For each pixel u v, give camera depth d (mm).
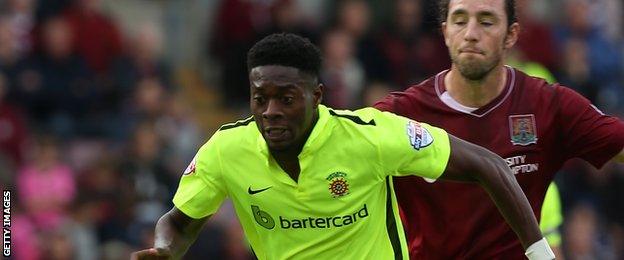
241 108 43094
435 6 20562
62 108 39188
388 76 41656
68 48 39875
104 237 34438
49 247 33094
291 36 16062
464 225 19078
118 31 41312
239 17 42531
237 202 17109
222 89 43750
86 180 35469
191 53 46938
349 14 42062
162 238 16859
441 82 19516
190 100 44250
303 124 16141
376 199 16906
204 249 34875
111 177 35531
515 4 19156
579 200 40500
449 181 18391
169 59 46562
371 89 39812
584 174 40781
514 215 16969
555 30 46312
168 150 37469
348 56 41000
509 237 19141
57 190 34812
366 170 16688
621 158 19328
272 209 16844
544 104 19328
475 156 16984
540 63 43906
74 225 33906
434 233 19234
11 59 38812
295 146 16484
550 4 47812
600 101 44625
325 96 39938
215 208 17172
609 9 48000
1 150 37031
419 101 19500
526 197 18422
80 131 38750
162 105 39219
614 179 41375
